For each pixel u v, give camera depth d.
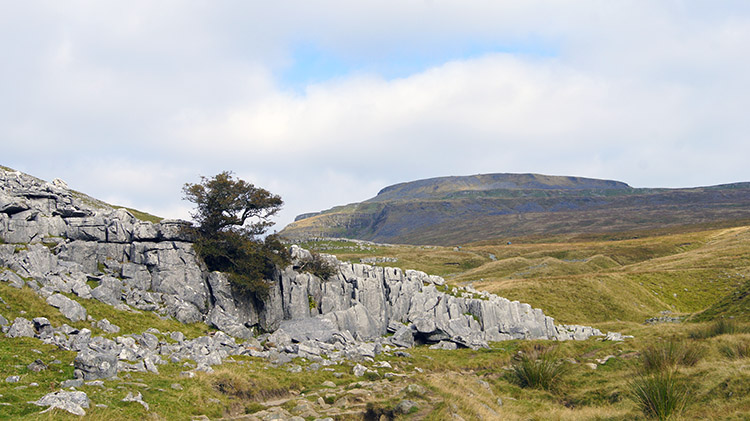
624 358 54.25
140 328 42.59
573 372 50.12
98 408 24.16
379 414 31.81
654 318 94.19
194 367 35.91
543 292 109.00
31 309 36.75
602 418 35.75
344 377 41.22
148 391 28.69
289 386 37.09
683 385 38.97
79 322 38.91
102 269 51.03
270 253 58.75
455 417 30.95
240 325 50.50
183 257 53.94
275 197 63.44
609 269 167.50
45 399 23.30
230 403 31.17
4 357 28.88
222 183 60.09
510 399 42.03
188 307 50.03
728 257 152.50
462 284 128.75
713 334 57.56
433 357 53.88
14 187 50.81
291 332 53.59
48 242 48.94
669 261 163.75
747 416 31.64
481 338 62.47
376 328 61.72
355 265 68.06
